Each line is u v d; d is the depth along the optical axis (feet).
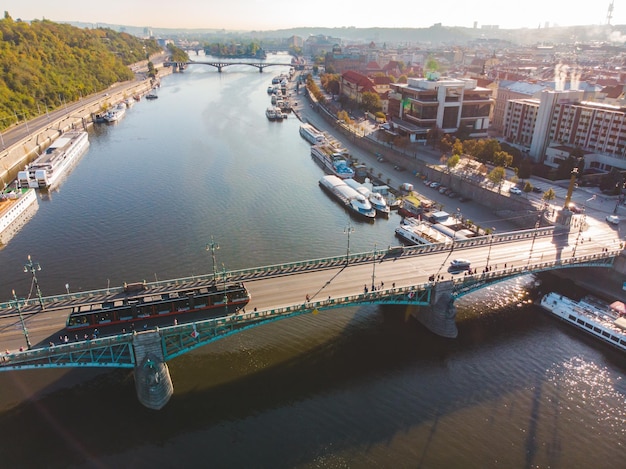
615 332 320.91
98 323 273.33
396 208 549.13
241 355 306.76
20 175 579.48
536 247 394.32
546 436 254.27
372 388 283.59
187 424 257.55
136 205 537.65
